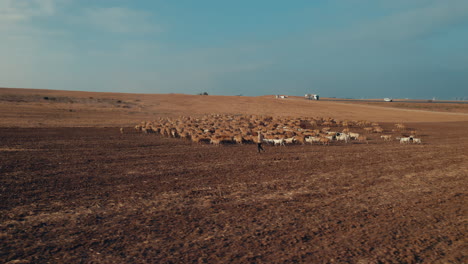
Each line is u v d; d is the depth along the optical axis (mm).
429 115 67875
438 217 8359
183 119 47719
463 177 13117
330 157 18156
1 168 13875
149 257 6016
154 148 21766
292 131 30891
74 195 10023
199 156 18234
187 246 6512
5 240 6648
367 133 36562
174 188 11000
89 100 75000
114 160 16609
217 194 10328
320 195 10305
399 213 8648
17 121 41156
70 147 21562
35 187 10922
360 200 9805
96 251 6227
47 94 80750
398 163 16344
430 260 6047
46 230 7242
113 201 9453
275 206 9148
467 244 6750
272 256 6121
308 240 6879
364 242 6801
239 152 20031
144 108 69562
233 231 7320
